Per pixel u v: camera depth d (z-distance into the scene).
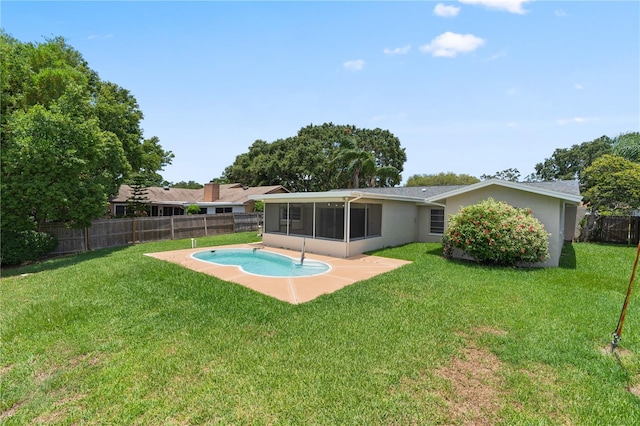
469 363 4.15
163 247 15.49
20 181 11.80
